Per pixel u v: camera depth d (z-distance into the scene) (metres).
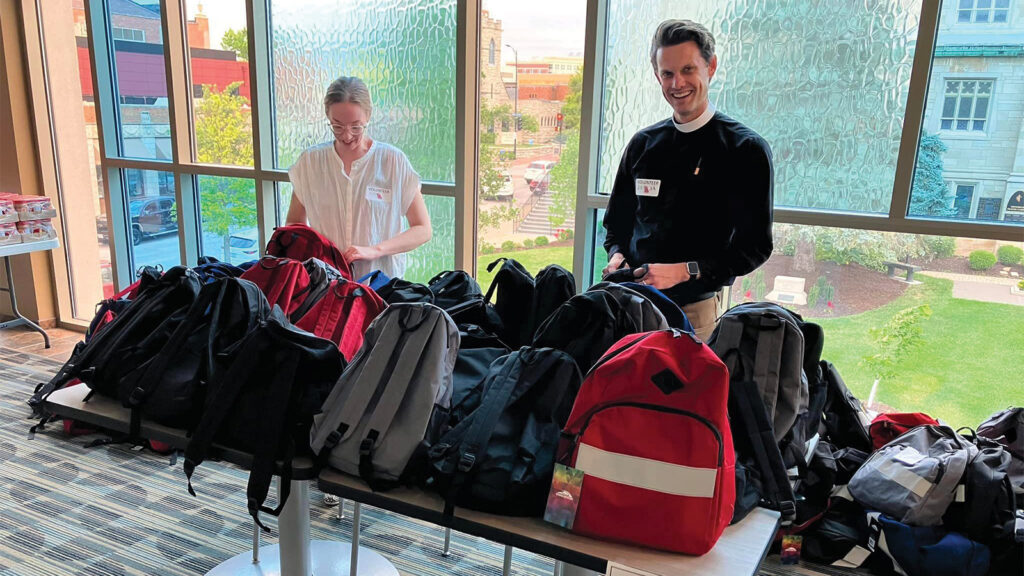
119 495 2.79
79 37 4.38
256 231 4.07
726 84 2.80
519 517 1.41
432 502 1.45
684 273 2.12
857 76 2.56
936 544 2.21
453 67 3.22
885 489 2.33
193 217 4.28
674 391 1.31
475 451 1.40
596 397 1.35
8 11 4.33
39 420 3.41
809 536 2.43
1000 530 2.18
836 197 2.69
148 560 2.37
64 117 4.61
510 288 2.10
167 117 4.16
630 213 2.44
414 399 1.50
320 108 3.64
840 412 2.60
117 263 4.60
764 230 2.12
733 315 1.60
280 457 1.54
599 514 1.31
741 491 1.44
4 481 2.87
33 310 4.85
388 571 2.33
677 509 1.27
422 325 1.55
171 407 1.63
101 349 1.81
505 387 1.49
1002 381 2.55
